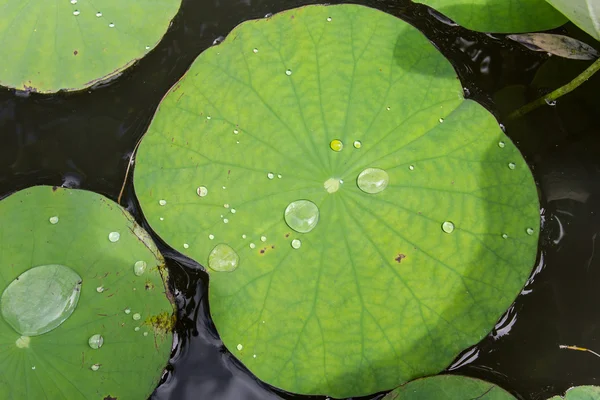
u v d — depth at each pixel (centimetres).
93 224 70
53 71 74
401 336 69
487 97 75
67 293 68
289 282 70
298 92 73
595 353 70
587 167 74
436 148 72
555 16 76
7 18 74
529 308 71
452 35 76
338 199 71
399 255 70
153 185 71
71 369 68
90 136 73
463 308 70
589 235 72
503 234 71
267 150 72
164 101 73
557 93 75
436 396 68
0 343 67
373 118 73
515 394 69
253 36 74
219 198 71
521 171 72
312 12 75
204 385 69
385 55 74
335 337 69
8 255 69
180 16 76
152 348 69
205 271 70
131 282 69
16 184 72
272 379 69
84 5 75
